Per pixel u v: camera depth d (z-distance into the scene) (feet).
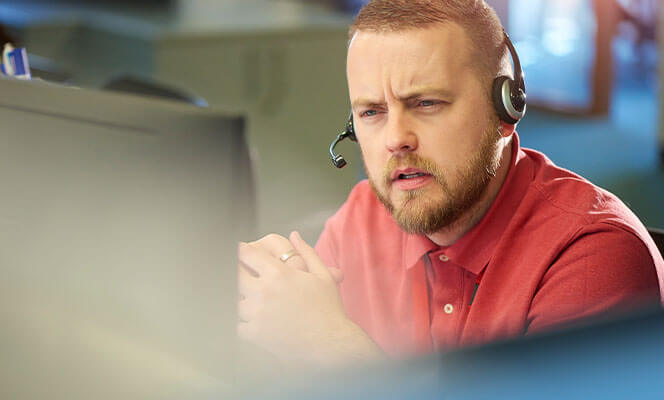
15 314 3.43
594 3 24.49
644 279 4.30
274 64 16.60
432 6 4.17
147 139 3.01
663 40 21.42
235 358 3.11
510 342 2.44
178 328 3.12
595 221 4.43
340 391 2.58
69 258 3.28
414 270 4.85
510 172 4.63
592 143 22.63
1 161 3.35
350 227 5.47
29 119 3.27
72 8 17.58
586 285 4.25
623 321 2.49
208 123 2.91
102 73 16.74
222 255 3.02
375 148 4.34
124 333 3.23
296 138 17.02
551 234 4.48
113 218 3.15
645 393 2.42
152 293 3.13
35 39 16.51
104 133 3.11
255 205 4.79
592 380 2.41
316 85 16.85
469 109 4.23
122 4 18.07
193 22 16.84
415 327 4.72
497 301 4.48
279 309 4.27
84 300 3.28
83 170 3.18
